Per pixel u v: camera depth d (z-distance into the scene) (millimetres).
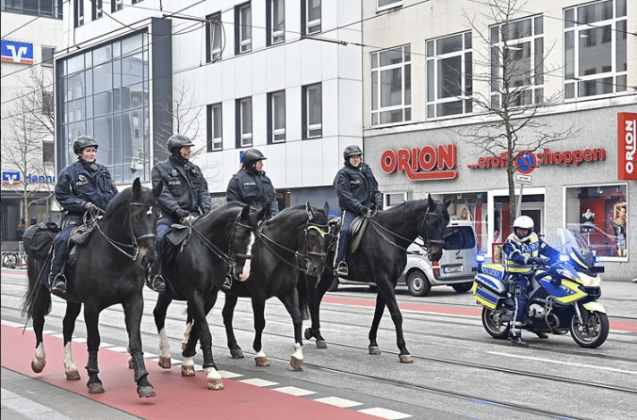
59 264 8664
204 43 36344
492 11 24125
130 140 40125
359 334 13094
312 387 8766
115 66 41094
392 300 10383
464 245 20641
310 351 11359
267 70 33125
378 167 30062
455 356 10711
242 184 10781
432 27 28219
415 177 28469
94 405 7957
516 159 21000
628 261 22938
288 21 32250
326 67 30578
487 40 25406
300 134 31703
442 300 19188
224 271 9258
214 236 9008
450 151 27266
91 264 8352
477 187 26641
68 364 9359
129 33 39531
